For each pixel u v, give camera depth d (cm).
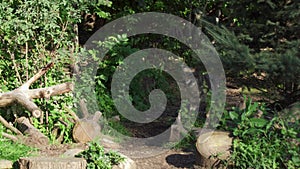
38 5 929
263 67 844
